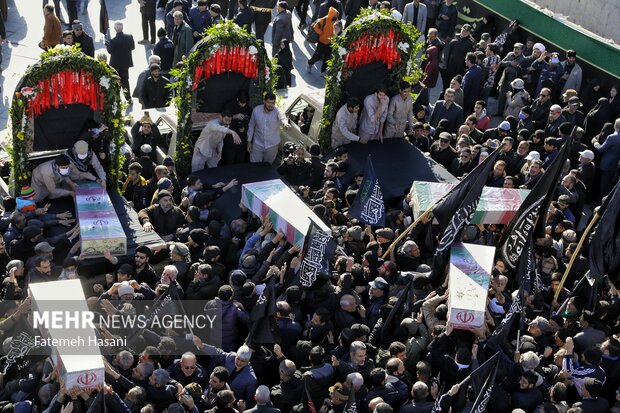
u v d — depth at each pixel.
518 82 17.69
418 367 9.83
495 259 12.28
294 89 17.88
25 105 12.56
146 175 14.32
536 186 11.67
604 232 11.80
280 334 10.31
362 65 15.44
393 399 9.59
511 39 20.59
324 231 11.03
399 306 10.52
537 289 11.84
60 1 21.81
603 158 15.96
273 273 11.34
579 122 16.44
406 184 14.49
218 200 13.83
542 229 12.35
